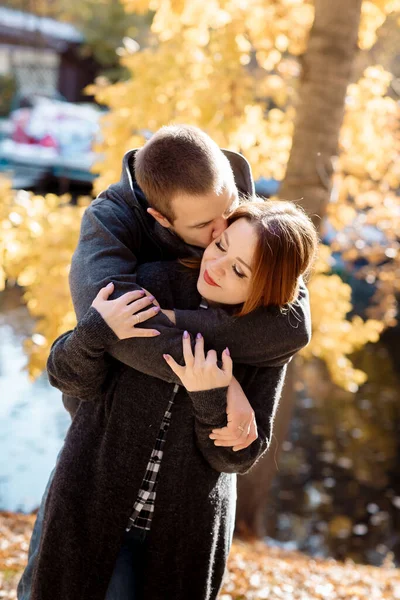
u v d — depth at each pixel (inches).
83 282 78.7
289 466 327.6
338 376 241.9
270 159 236.1
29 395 344.2
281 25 227.5
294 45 231.6
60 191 560.4
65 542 80.5
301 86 208.7
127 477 79.3
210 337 78.7
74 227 220.2
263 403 82.7
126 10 230.8
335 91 206.1
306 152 206.7
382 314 271.3
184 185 75.1
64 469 81.3
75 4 879.1
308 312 83.5
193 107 221.5
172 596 82.3
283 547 262.8
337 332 238.7
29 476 272.4
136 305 76.3
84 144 555.8
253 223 76.1
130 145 230.1
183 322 78.8
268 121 238.1
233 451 79.6
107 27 880.3
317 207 206.8
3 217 216.7
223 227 79.2
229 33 218.5
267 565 189.5
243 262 75.9
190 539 81.4
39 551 82.6
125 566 82.2
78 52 900.0
